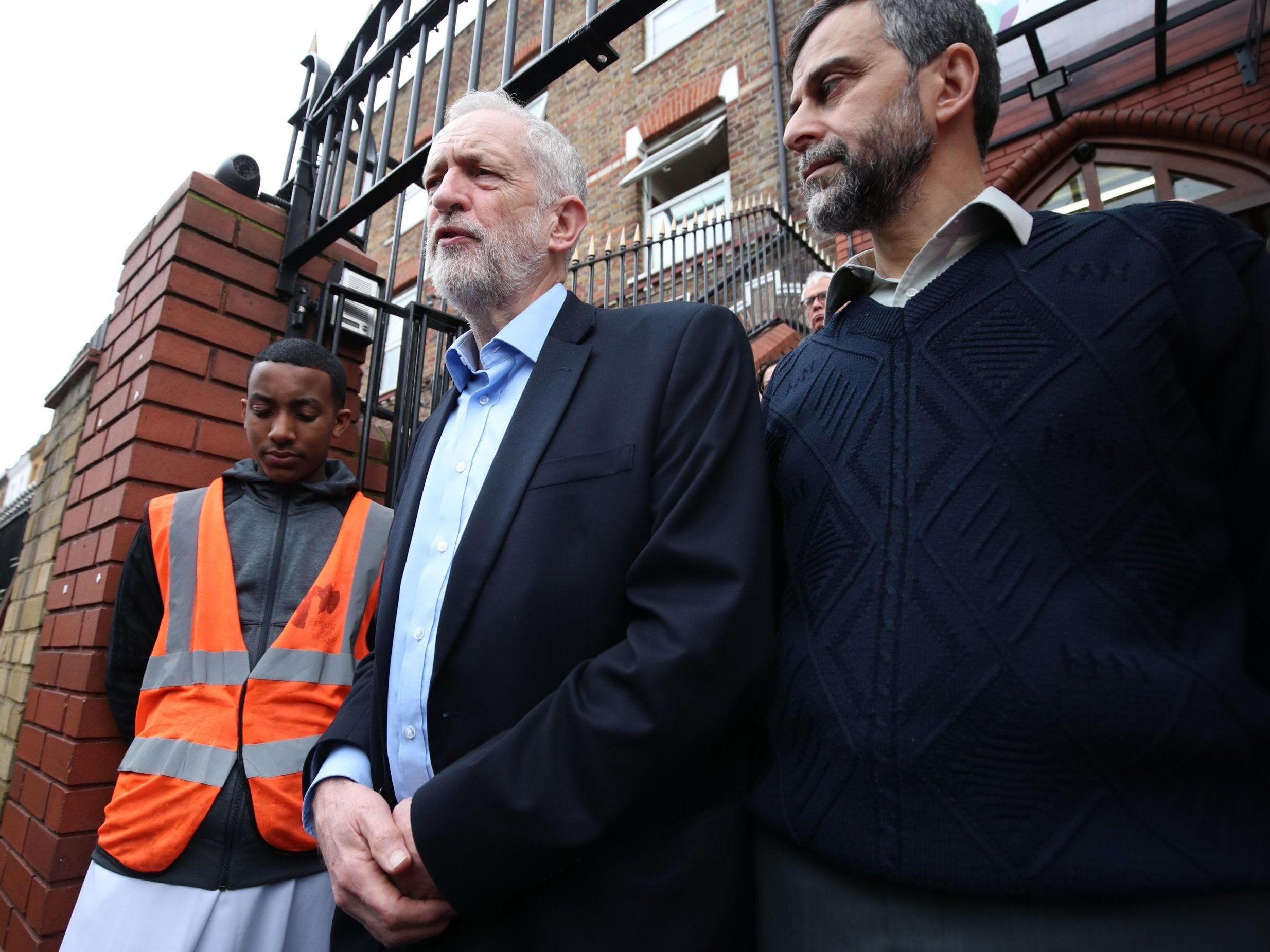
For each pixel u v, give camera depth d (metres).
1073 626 0.64
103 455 2.14
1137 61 3.66
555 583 0.84
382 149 2.13
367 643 1.64
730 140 6.31
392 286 2.47
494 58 8.20
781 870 0.78
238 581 1.58
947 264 0.92
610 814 0.69
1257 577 0.71
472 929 0.76
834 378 0.94
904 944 0.63
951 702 0.66
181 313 2.08
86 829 1.75
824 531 0.84
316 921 1.42
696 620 0.74
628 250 4.06
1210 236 0.77
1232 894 0.56
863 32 0.96
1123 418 0.69
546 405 0.97
